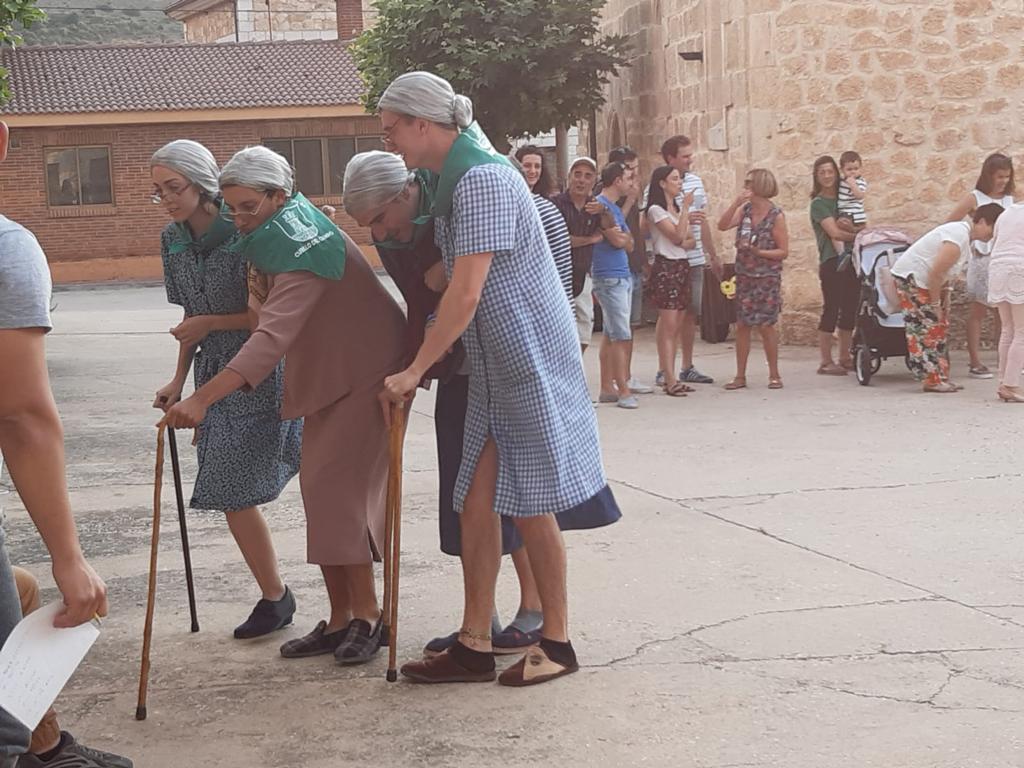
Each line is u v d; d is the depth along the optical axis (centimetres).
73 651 287
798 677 455
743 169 1456
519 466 440
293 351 475
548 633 461
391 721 428
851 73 1398
